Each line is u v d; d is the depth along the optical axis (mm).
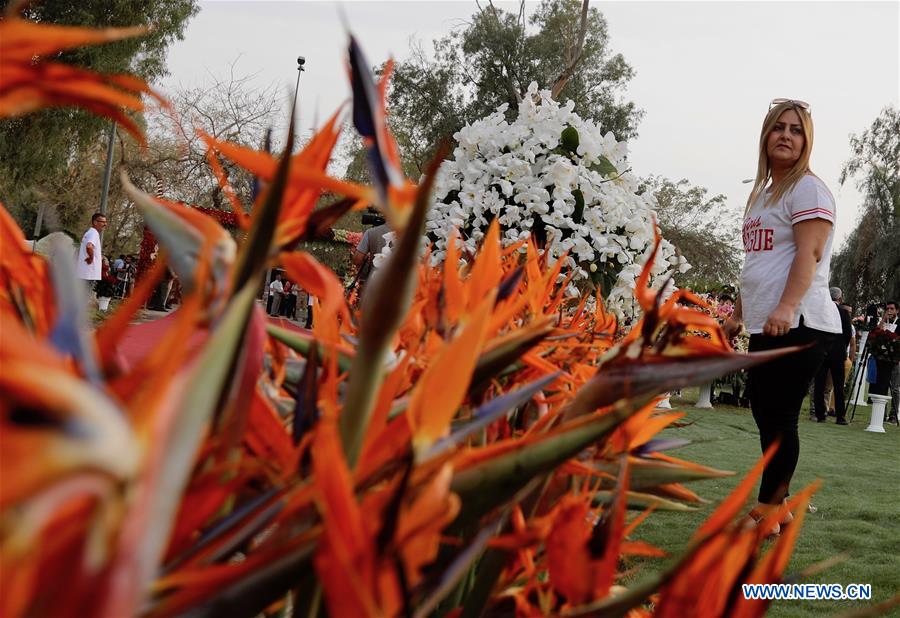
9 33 298
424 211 404
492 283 713
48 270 469
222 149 438
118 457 247
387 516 384
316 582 450
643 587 447
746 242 3771
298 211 474
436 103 28234
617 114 30078
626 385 573
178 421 271
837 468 6617
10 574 235
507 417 876
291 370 738
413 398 459
